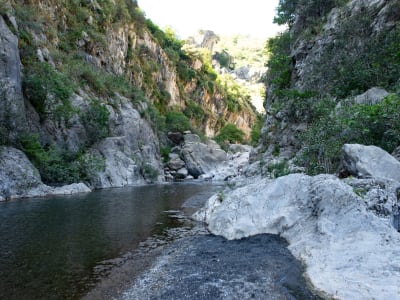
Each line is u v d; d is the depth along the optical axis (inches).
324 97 920.9
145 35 2974.9
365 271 253.4
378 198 348.2
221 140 3410.4
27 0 1593.3
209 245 410.3
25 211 658.8
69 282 299.9
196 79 3821.4
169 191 1172.5
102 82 1772.9
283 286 267.4
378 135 581.3
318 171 612.1
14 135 983.0
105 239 451.8
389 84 750.5
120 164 1478.8
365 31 964.6
